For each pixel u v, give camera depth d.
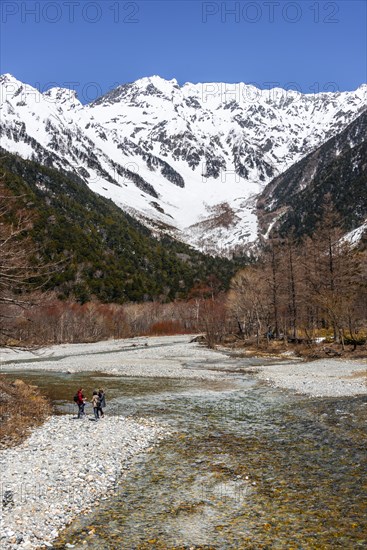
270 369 50.84
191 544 12.26
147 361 63.09
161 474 17.66
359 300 68.06
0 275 23.45
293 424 24.98
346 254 69.50
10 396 30.95
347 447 20.23
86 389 39.41
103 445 21.44
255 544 12.19
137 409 30.38
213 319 104.88
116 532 12.98
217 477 17.20
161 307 162.00
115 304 154.88
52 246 169.38
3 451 20.28
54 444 21.55
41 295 26.27
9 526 13.21
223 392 36.75
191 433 23.77
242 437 22.72
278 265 75.06
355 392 34.00
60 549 12.09
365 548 11.84
